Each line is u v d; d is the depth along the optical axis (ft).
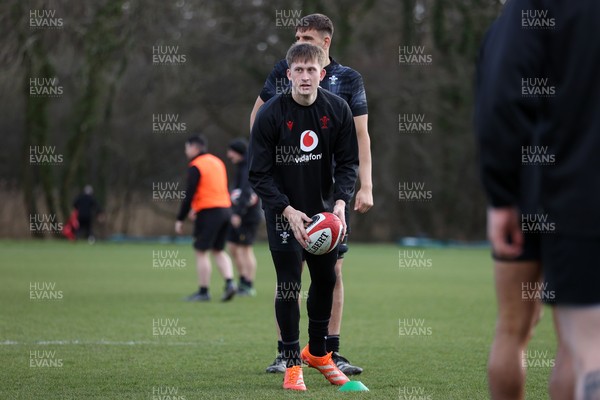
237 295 163.63
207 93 462.19
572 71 36.94
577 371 36.78
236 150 163.73
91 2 393.50
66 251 311.68
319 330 72.64
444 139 448.65
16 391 68.80
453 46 436.35
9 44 371.35
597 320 35.99
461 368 82.23
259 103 84.64
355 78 83.46
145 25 399.03
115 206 476.54
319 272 70.69
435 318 128.06
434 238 465.47
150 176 476.95
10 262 252.01
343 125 70.90
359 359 88.38
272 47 435.53
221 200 151.43
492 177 37.55
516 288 41.93
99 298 153.89
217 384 72.59
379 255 330.34
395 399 65.92
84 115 402.52
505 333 43.32
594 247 36.04
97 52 389.80
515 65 37.37
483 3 433.89
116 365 82.58
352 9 437.99
